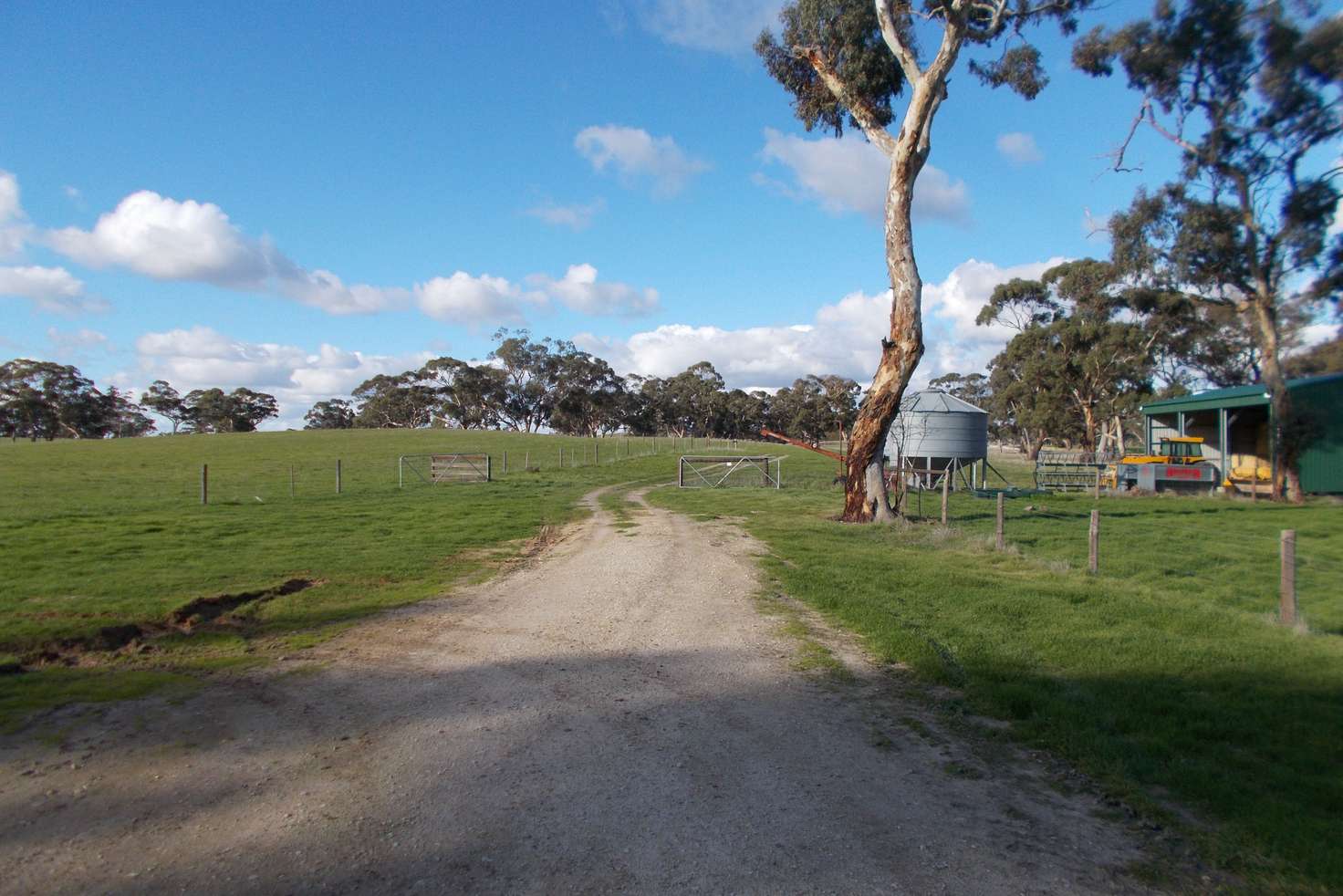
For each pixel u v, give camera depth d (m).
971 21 19.44
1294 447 28.30
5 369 88.69
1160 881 3.76
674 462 48.22
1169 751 5.28
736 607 9.84
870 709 6.18
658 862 3.85
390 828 4.16
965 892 3.63
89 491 29.48
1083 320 51.22
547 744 5.38
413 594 10.57
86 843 3.97
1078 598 10.16
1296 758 5.16
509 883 3.64
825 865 3.85
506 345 99.06
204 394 113.38
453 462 39.62
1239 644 8.06
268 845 3.97
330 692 6.50
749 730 5.69
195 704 6.15
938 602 9.84
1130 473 31.42
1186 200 30.95
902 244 17.88
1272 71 27.80
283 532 16.88
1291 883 3.71
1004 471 46.62
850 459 18.92
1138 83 30.00
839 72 19.89
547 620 9.12
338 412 124.94
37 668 7.21
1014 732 5.65
